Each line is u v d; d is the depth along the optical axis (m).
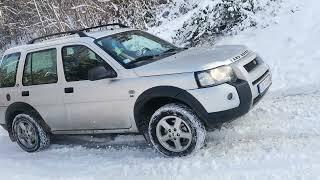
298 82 7.71
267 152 5.16
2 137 8.56
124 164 5.73
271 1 10.71
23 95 6.91
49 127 6.84
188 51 6.22
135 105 5.70
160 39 6.85
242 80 5.43
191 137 5.43
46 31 14.24
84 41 6.26
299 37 9.30
